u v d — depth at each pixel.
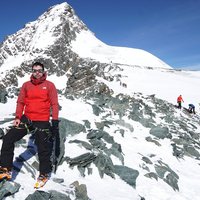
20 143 7.73
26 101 5.96
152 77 61.75
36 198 5.41
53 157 7.33
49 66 77.56
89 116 12.60
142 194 8.12
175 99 43.81
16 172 6.34
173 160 11.57
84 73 27.42
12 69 79.06
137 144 11.81
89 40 127.00
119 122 13.13
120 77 57.88
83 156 7.97
